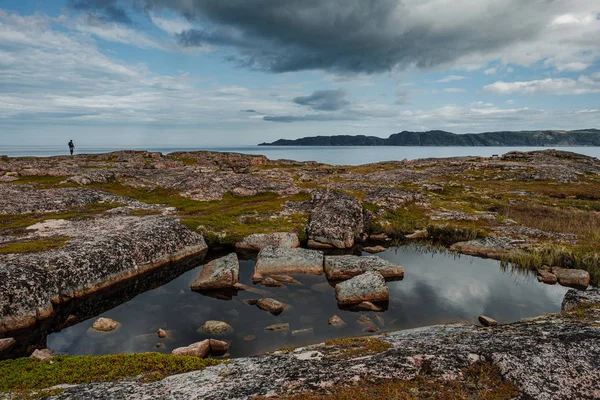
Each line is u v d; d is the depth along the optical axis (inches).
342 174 2755.9
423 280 824.3
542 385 288.2
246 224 1217.4
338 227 1112.8
